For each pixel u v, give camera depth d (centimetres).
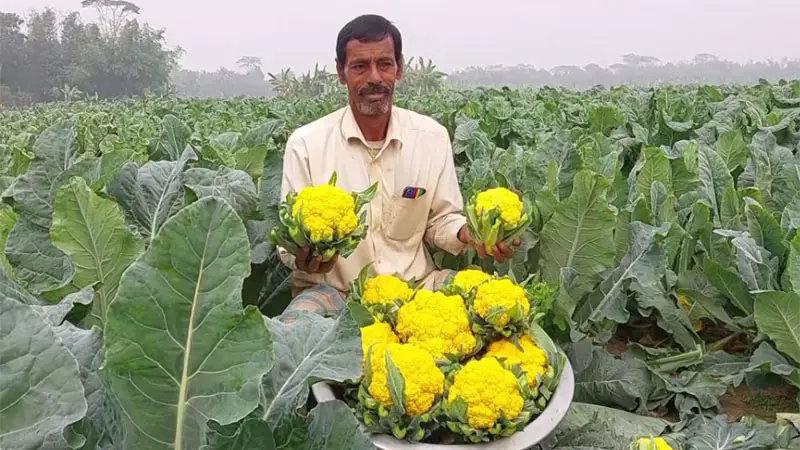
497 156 506
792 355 285
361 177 336
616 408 302
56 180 279
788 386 327
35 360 119
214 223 133
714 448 258
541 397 248
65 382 120
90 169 287
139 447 134
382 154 337
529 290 294
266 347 135
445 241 346
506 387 229
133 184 286
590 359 301
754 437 260
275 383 159
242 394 133
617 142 621
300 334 169
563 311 300
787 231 343
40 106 3111
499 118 789
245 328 134
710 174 413
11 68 8538
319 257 293
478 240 310
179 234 132
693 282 356
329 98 1939
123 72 8381
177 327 133
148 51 8562
